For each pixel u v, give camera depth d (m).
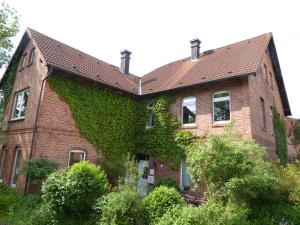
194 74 15.03
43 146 11.65
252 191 7.51
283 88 18.44
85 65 15.20
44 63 12.29
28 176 10.95
